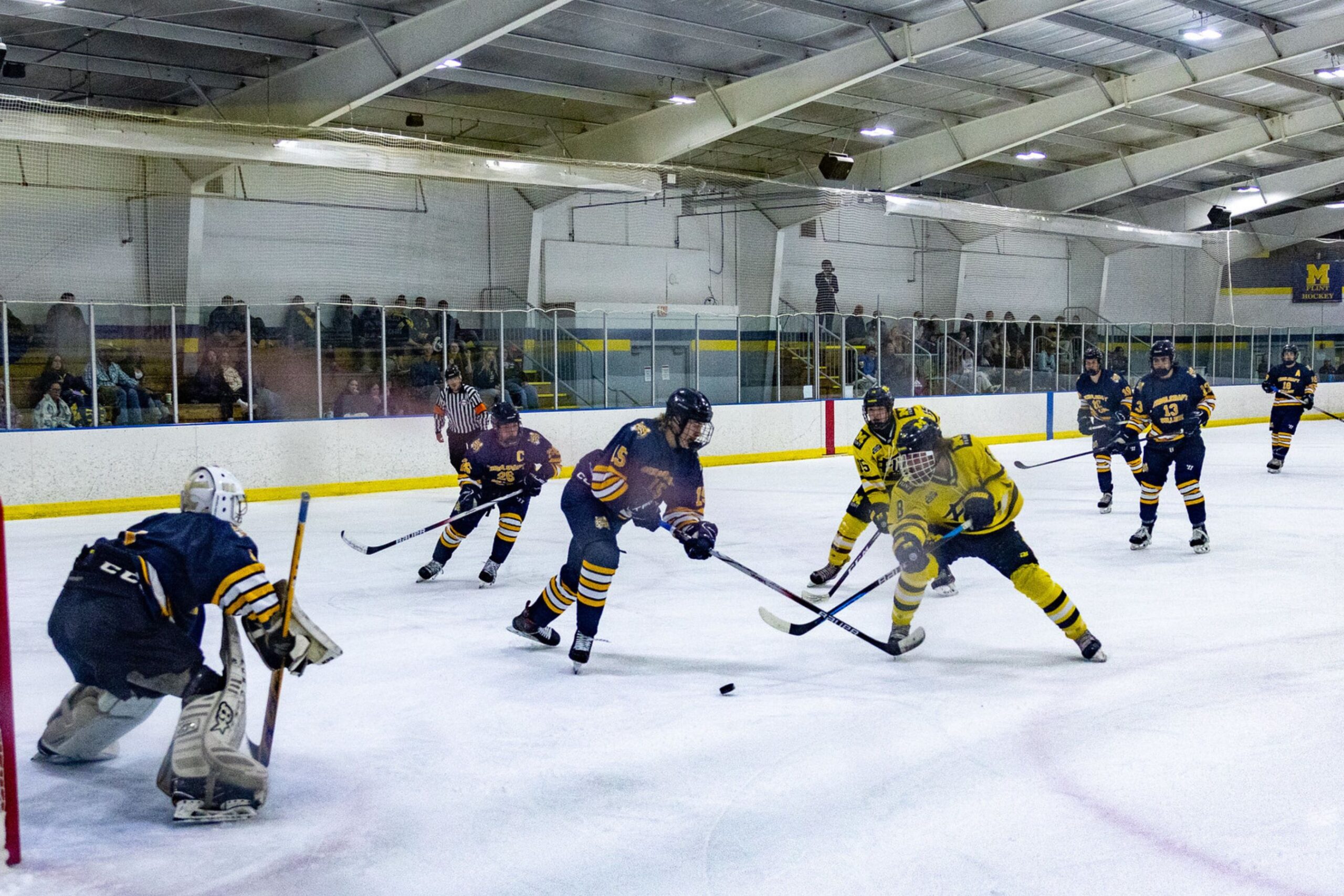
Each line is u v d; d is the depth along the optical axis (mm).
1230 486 10648
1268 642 4594
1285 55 13344
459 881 2477
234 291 13734
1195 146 18422
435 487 11656
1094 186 19766
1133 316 23172
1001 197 21281
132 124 10547
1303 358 21250
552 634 4664
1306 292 24203
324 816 2857
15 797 2539
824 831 2736
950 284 20266
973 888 2418
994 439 16297
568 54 12594
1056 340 17266
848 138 17797
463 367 12039
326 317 11281
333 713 3781
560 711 3777
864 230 18984
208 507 2867
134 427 9875
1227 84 16031
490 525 8703
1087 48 13906
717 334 13906
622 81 13984
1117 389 8688
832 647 4664
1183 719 3592
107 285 12820
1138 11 12711
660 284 17609
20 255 12273
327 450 10883
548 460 6055
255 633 2734
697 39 12398
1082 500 9766
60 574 6734
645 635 4934
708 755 3311
